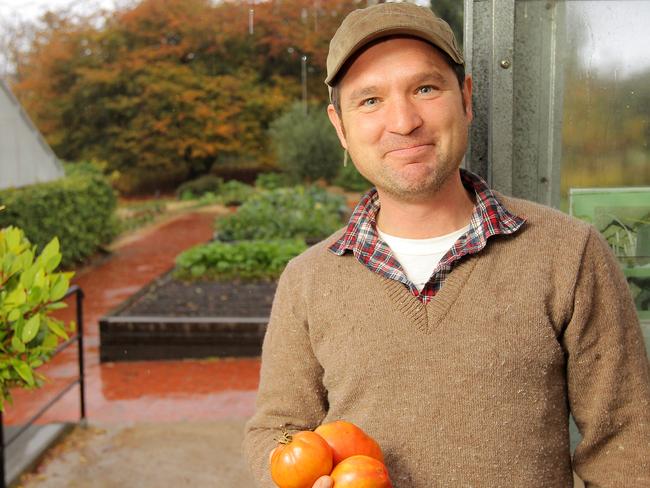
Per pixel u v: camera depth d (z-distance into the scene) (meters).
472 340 1.42
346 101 1.51
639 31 1.93
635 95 1.96
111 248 14.61
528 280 1.44
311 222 13.30
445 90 1.46
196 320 7.00
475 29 1.93
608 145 1.98
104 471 4.39
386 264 1.51
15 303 2.62
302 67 24.38
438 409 1.42
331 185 22.45
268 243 10.66
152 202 23.02
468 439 1.41
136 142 24.41
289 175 22.31
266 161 24.70
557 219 1.50
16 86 24.42
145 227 17.83
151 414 5.48
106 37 24.00
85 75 24.02
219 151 24.88
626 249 2.00
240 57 24.27
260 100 23.86
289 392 1.63
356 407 1.50
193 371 6.61
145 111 24.34
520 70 1.97
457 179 1.55
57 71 24.41
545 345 1.42
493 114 1.94
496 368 1.41
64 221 11.80
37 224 10.93
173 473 4.37
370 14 1.46
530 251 1.46
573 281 1.42
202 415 5.45
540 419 1.42
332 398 1.55
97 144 24.75
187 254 10.09
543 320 1.42
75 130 24.73
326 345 1.54
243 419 5.31
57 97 24.50
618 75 1.95
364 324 1.49
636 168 1.98
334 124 1.64
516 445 1.40
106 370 6.64
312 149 21.45
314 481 1.31
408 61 1.44
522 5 1.95
